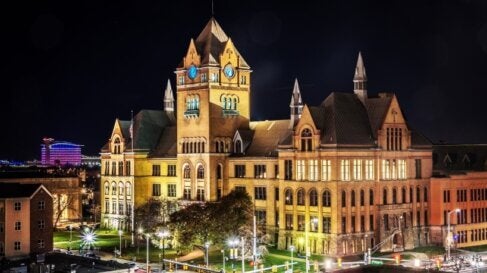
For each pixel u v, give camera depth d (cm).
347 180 15038
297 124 15725
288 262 13300
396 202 15962
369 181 15425
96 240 17850
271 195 16475
